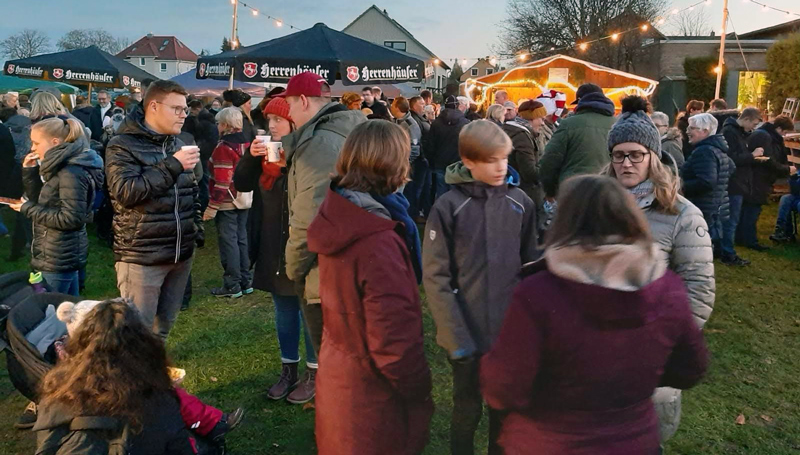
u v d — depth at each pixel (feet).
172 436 7.47
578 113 15.01
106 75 38.58
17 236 21.86
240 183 11.43
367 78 22.70
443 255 8.31
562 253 5.21
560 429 5.36
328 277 6.85
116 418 7.02
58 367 7.28
